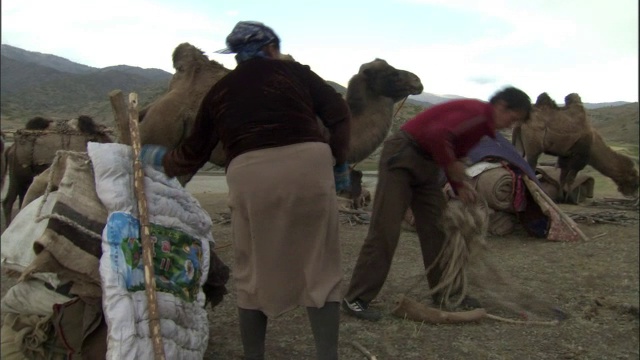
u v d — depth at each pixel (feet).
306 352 14.06
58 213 10.68
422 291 18.60
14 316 11.66
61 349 11.24
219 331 15.31
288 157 10.37
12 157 28.60
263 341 11.43
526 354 14.10
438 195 16.35
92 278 10.69
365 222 31.01
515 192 26.37
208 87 22.86
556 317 16.48
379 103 24.41
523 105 14.80
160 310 10.86
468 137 14.93
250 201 10.43
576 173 40.29
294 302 10.63
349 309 16.02
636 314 16.81
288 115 10.53
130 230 10.90
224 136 10.81
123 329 10.08
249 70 10.80
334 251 10.74
